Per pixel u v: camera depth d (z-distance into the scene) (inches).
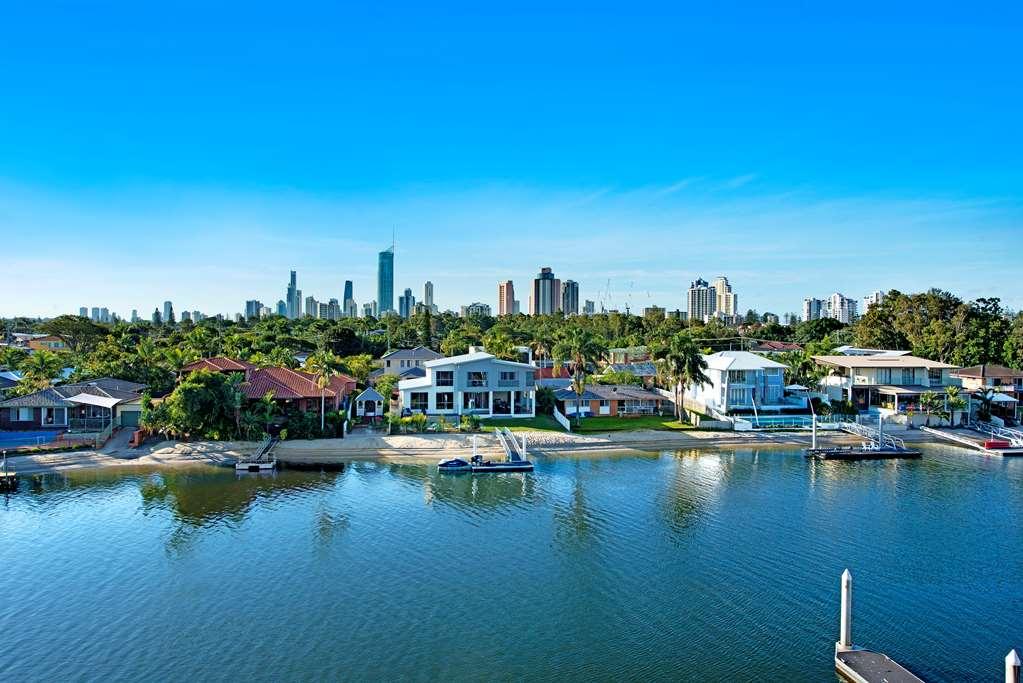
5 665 1373.0
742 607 1625.2
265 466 2847.0
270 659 1397.6
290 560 1887.3
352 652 1424.7
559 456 3208.7
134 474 2753.4
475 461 2930.6
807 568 1857.8
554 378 4987.7
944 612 1605.6
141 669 1360.7
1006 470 3004.4
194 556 1909.4
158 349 5118.1
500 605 1628.9
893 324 6505.9
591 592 1700.3
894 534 2127.2
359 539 2048.5
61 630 1507.1
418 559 1902.1
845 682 1325.0
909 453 3282.5
